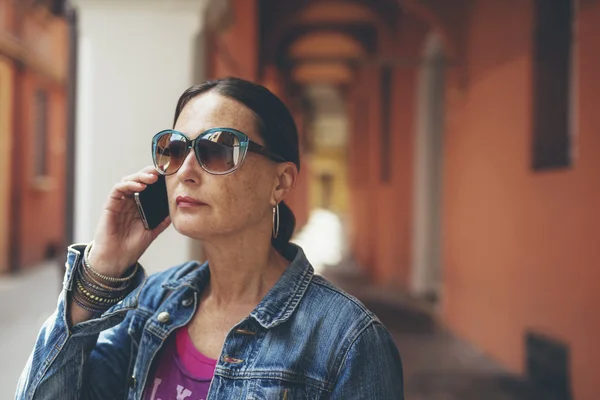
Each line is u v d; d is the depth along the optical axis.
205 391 1.00
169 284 1.12
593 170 3.88
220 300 1.08
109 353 1.14
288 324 1.01
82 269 1.05
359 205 16.25
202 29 2.90
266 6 9.35
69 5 2.89
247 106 1.00
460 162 7.04
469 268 6.68
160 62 2.85
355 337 0.98
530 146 4.97
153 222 1.06
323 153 36.84
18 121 11.73
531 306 4.91
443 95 9.52
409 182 10.39
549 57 4.66
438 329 7.45
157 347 1.06
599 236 3.78
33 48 12.35
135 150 2.83
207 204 0.98
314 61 8.64
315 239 24.11
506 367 5.47
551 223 4.53
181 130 1.00
